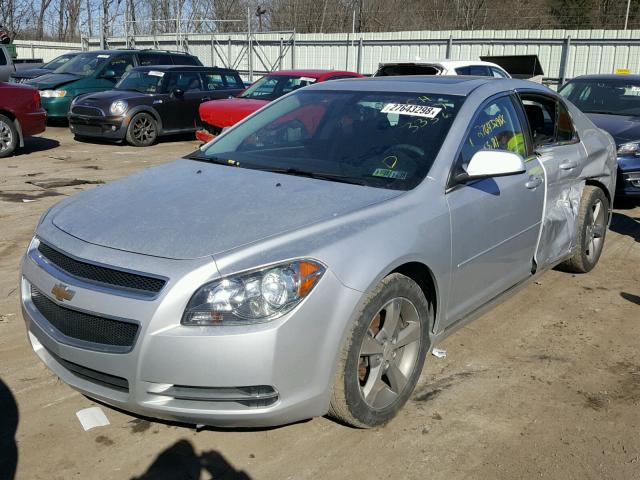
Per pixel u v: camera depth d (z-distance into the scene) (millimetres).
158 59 16016
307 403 2816
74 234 3049
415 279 3350
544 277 5570
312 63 24953
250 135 4309
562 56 20359
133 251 2820
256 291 2662
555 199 4629
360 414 3057
